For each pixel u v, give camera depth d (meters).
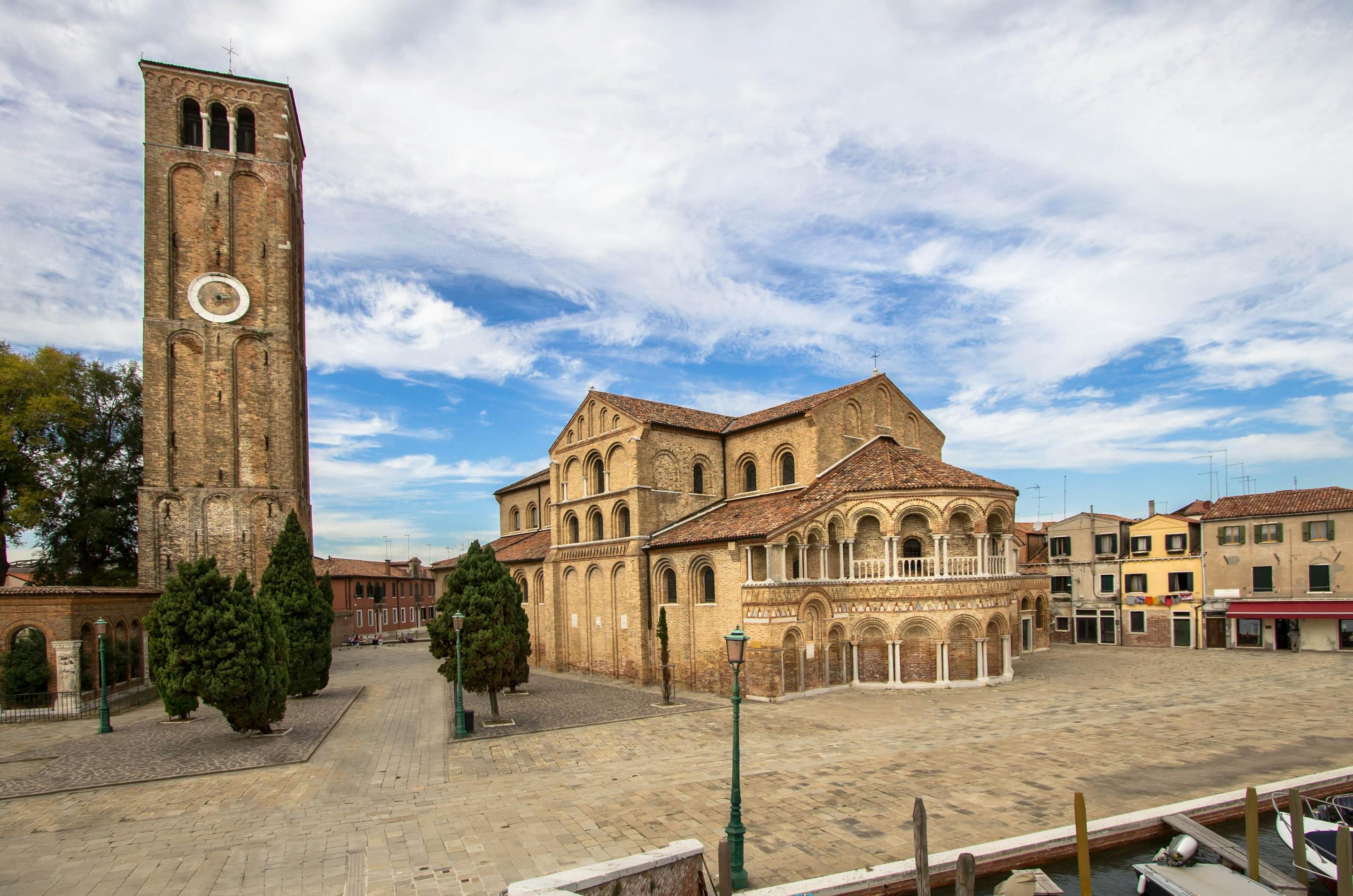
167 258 54.44
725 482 52.88
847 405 48.84
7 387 53.41
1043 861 18.02
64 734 33.47
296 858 18.14
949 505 41.84
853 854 17.94
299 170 66.44
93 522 55.56
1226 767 24.56
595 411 52.19
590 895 14.03
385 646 89.75
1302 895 16.19
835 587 42.22
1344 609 54.25
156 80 55.50
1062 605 69.69
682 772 25.22
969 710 35.06
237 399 55.75
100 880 17.00
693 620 43.91
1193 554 62.56
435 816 21.16
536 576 58.88
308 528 66.25
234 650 30.36
